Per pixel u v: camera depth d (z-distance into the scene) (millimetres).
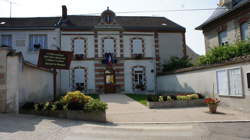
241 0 14148
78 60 19109
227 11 14234
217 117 7996
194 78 13133
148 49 20359
